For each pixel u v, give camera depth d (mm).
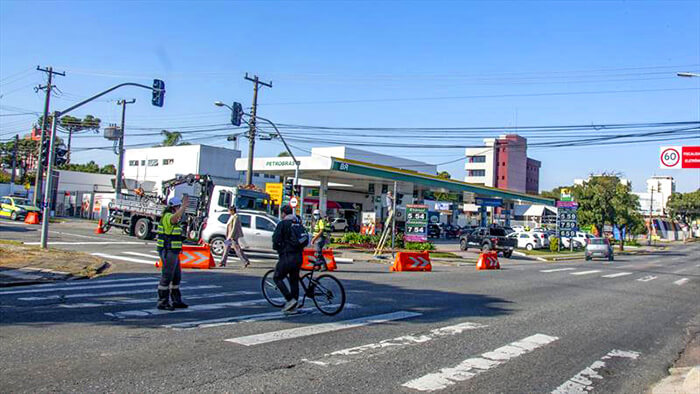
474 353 7398
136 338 7316
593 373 6867
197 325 8281
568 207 45688
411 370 6402
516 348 7844
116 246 23312
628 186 54594
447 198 82125
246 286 12953
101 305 9719
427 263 20453
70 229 33125
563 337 8891
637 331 9969
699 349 8820
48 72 42094
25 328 7695
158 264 16703
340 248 29766
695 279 23000
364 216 35406
